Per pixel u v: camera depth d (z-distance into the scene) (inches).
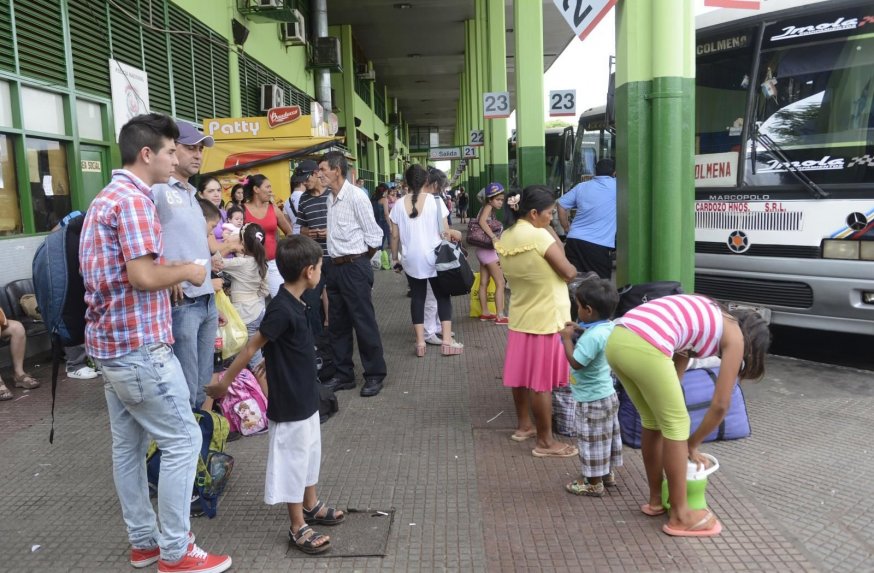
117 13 353.7
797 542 130.7
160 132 115.5
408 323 352.8
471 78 1066.1
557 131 749.3
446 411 210.1
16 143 285.3
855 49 243.3
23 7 283.3
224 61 513.7
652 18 188.7
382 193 603.2
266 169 402.6
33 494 157.3
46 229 303.7
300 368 128.0
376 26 1090.7
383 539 133.8
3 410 217.9
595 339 144.2
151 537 126.6
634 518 141.2
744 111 265.9
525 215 171.3
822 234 244.2
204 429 145.4
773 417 202.2
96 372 255.8
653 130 192.2
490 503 148.7
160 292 116.7
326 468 168.6
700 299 130.3
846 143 242.7
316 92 835.4
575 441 183.8
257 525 141.0
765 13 261.6
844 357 269.1
